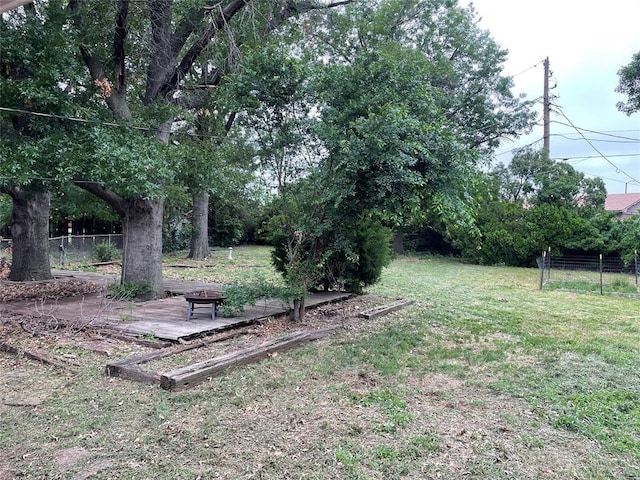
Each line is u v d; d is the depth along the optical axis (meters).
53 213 17.95
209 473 2.66
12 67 6.50
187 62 8.91
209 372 4.29
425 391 4.10
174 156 7.47
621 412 3.66
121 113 7.97
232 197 16.89
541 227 17.91
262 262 17.94
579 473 2.72
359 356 5.19
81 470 2.68
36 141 6.47
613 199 32.91
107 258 16.39
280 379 4.33
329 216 6.30
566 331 6.68
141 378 4.20
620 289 11.45
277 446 3.00
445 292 10.79
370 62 6.25
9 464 2.75
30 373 4.45
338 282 9.42
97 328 5.99
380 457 2.88
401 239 23.70
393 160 5.25
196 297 6.48
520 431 3.29
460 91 18.27
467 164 5.81
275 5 9.41
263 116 6.31
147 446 2.98
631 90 15.48
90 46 7.35
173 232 22.81
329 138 5.81
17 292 8.85
